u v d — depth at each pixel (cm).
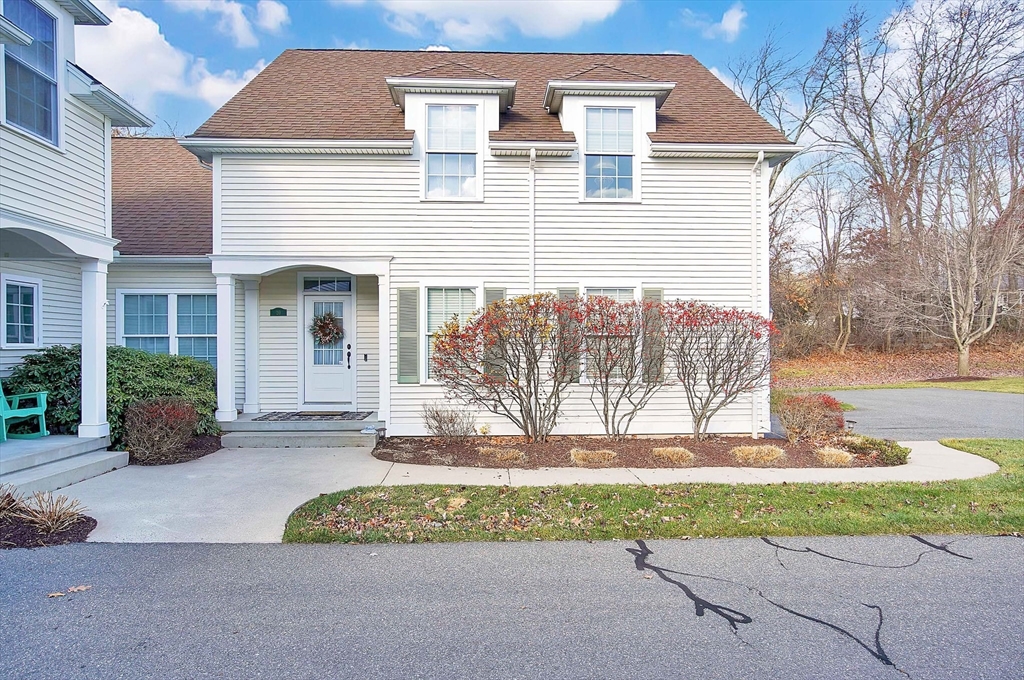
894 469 802
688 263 1046
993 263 2147
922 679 312
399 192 1022
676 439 1006
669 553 501
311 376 1120
